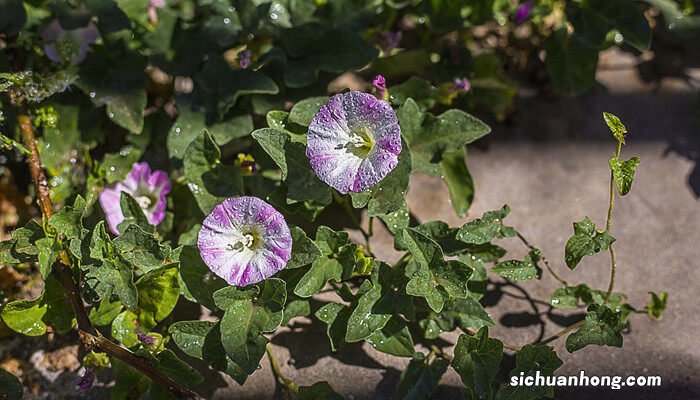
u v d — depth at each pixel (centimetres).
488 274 57
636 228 58
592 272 57
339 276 53
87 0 57
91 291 52
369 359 54
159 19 58
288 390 53
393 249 57
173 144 56
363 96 51
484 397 51
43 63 58
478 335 52
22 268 57
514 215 59
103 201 56
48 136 57
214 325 52
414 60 60
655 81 64
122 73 58
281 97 57
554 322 55
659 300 55
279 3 59
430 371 53
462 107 61
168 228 56
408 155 52
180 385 52
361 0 59
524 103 63
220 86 57
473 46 64
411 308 52
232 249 51
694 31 60
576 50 60
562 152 61
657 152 61
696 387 53
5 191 58
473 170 60
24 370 54
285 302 53
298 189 52
